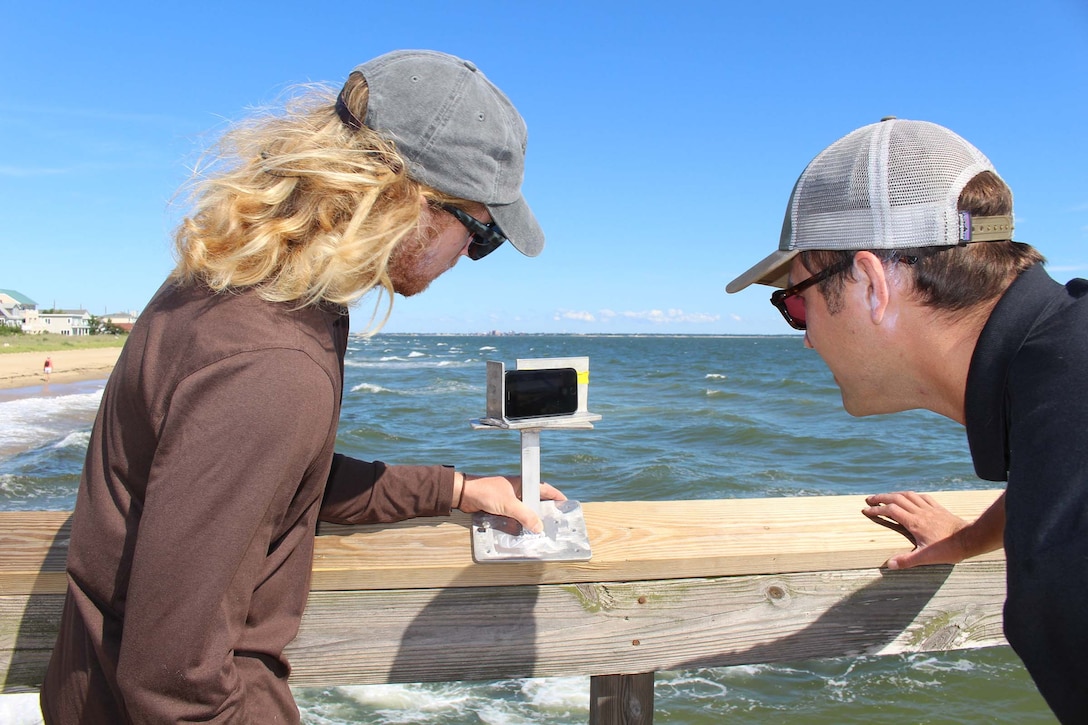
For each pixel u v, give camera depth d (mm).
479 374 44156
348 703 5145
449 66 1188
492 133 1206
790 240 1270
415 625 1410
